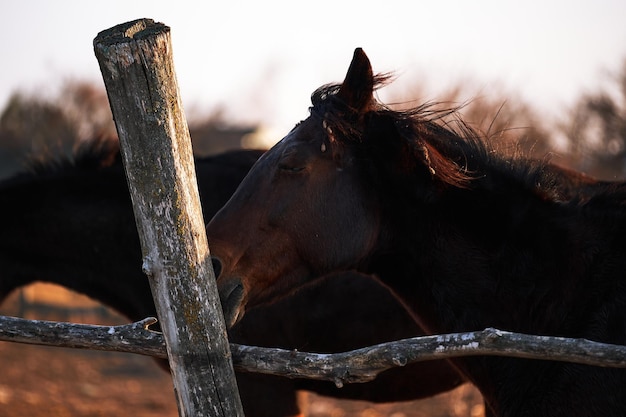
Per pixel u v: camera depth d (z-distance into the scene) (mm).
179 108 3750
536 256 4180
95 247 6168
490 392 4270
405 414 11227
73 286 6309
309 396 12344
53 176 6328
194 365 3742
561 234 4184
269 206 4270
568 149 19625
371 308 5824
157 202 3689
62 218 6203
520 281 4184
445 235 4301
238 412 3801
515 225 4234
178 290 3717
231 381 3787
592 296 4043
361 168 4348
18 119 28500
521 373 4125
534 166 4469
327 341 5898
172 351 3762
